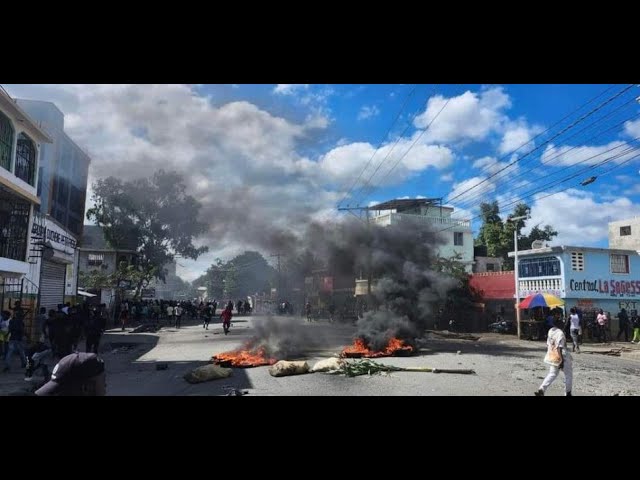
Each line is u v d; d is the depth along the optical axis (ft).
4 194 53.47
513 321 88.17
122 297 115.24
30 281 57.72
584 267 80.12
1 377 34.35
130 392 29.07
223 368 35.29
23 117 53.01
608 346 68.23
